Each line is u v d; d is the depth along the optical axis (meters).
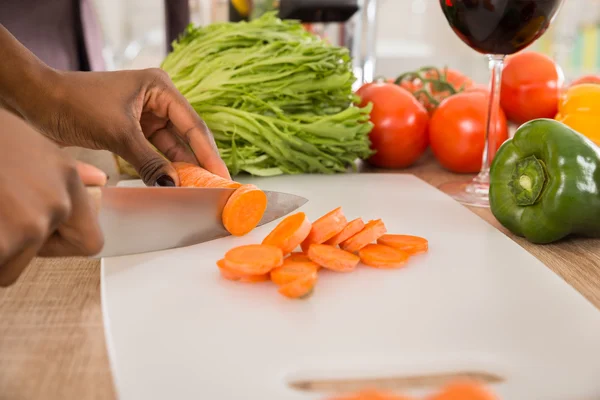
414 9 3.69
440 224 0.98
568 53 3.12
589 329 0.65
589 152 0.87
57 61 1.93
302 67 1.26
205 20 2.57
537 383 0.56
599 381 0.56
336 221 0.82
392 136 1.38
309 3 1.83
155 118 1.10
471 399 0.43
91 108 0.95
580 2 3.07
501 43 1.10
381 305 0.70
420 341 0.63
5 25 1.75
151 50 3.02
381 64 3.33
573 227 0.89
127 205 0.81
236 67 1.30
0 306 0.69
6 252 0.48
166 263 0.82
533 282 0.76
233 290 0.74
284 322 0.66
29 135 0.52
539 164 0.89
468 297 0.72
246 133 1.26
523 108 1.53
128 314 0.68
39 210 0.50
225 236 0.92
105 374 0.56
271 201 1.01
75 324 0.65
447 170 1.46
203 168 1.06
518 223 0.93
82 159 1.40
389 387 0.58
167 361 0.59
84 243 0.60
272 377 0.57
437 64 3.37
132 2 2.97
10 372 0.56
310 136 1.27
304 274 0.72
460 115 1.35
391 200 1.12
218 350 0.61
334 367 0.59
